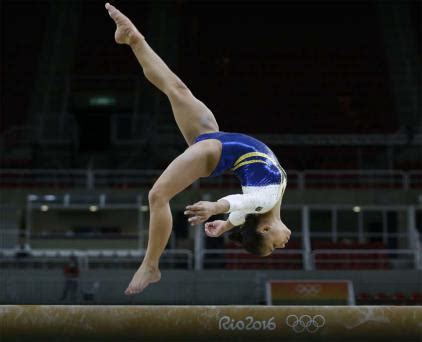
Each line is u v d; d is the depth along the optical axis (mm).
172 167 12250
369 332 12008
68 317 11938
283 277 47844
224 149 12742
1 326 11898
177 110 13422
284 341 12180
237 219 12656
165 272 47531
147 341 12133
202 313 12008
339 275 47938
